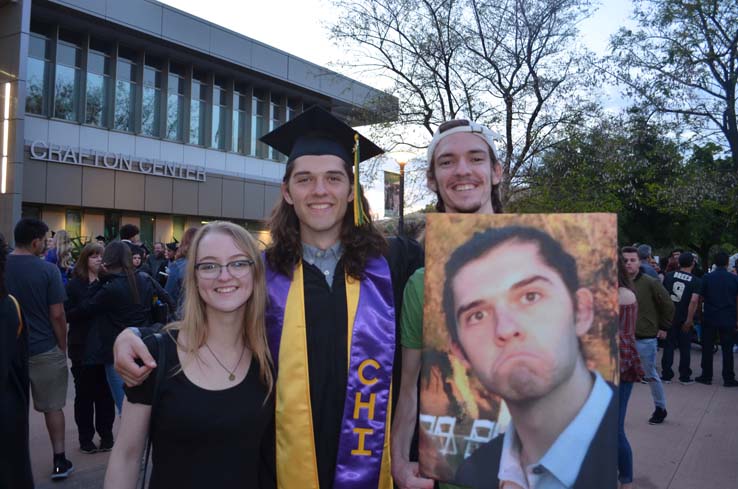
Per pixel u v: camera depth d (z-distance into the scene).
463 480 1.68
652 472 4.69
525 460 1.63
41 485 4.25
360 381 2.08
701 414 6.51
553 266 1.67
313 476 2.01
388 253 2.33
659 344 12.06
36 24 18.12
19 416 2.95
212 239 1.93
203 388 1.86
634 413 6.58
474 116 13.60
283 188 2.31
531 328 1.66
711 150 18.70
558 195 12.63
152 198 20.75
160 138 21.53
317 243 2.27
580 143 12.68
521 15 13.30
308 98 26.92
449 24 13.48
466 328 1.71
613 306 1.61
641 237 21.00
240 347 2.00
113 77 19.91
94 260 5.06
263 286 2.01
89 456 4.84
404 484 1.89
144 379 1.82
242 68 23.00
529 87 13.49
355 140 2.25
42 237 4.39
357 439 2.04
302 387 2.05
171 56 21.61
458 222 1.75
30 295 4.20
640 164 14.13
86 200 18.83
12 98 16.23
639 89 14.48
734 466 4.82
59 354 4.35
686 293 8.38
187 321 1.92
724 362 8.15
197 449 1.83
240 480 1.85
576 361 1.62
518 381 1.65
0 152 16.33
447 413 1.71
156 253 11.41
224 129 24.08
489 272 1.71
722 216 19.02
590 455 1.58
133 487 1.82
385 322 2.15
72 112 18.97
